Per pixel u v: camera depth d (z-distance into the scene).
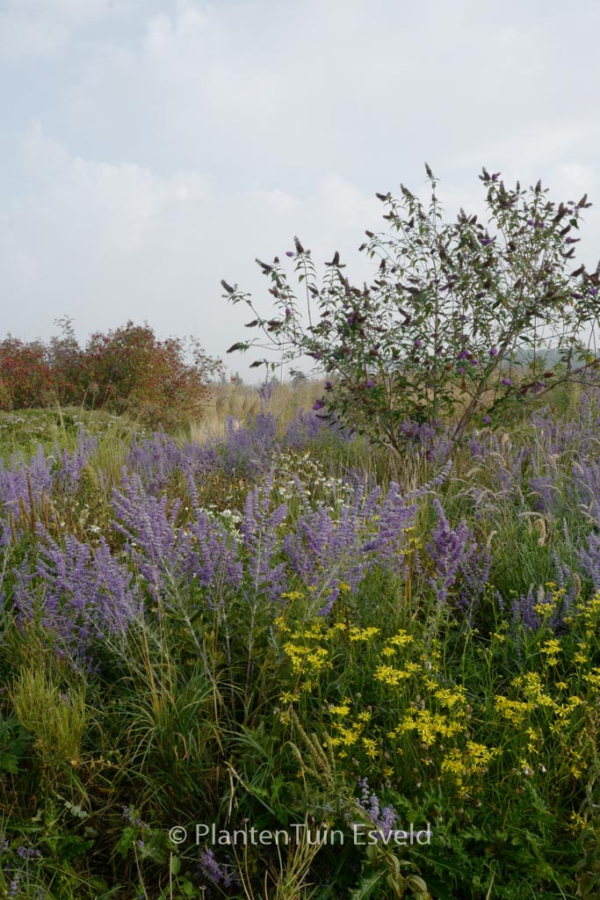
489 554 3.99
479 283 7.01
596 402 8.14
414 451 6.90
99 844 2.55
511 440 6.95
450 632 3.78
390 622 3.51
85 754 2.73
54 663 3.11
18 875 2.27
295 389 14.50
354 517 3.57
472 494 5.39
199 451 7.52
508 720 2.80
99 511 5.12
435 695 2.68
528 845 2.27
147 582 3.53
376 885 2.19
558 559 4.05
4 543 3.87
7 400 13.75
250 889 2.32
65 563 3.54
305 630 3.17
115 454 7.58
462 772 2.46
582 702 2.67
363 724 2.66
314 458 7.61
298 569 3.53
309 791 2.43
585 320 7.16
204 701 2.91
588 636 3.35
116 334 15.12
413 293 6.83
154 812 2.57
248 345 6.59
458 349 6.97
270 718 2.87
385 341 6.92
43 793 2.60
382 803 2.41
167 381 15.16
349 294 6.76
